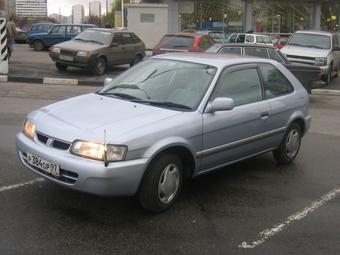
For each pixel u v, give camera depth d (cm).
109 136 461
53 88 1500
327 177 664
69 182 465
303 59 1800
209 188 596
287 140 698
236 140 585
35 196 535
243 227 485
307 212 532
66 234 448
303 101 716
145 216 498
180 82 573
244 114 591
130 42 2023
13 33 2133
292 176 662
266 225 493
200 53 668
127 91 580
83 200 529
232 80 596
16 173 609
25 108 1095
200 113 536
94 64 1823
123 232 459
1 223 464
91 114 508
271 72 672
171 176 509
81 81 1634
